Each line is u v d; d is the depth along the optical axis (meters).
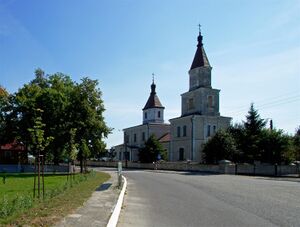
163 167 66.25
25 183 30.33
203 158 57.84
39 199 15.88
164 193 21.52
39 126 19.64
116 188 23.42
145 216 13.05
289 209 14.64
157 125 87.44
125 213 13.73
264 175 44.38
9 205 12.46
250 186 26.33
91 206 14.45
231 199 18.17
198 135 67.06
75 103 48.72
